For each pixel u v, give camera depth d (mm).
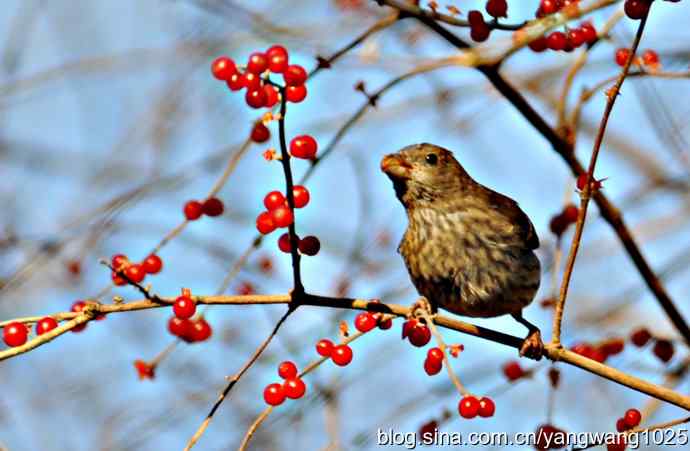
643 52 11523
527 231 11555
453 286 11484
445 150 11719
